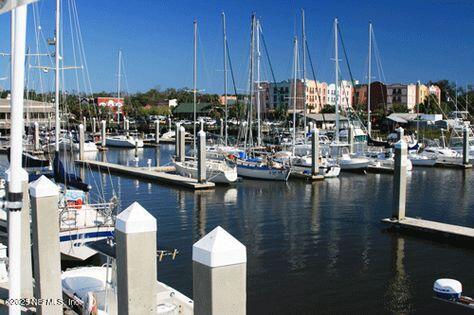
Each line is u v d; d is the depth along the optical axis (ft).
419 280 49.96
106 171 136.77
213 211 84.33
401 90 388.57
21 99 16.03
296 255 58.23
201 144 107.34
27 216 34.40
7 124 206.69
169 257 56.03
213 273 15.31
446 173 135.85
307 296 45.60
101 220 52.21
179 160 139.13
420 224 67.97
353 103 372.58
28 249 34.45
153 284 21.56
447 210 85.81
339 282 49.32
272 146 151.64
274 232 69.46
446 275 51.52
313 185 113.29
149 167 132.46
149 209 86.02
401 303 44.14
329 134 205.87
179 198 96.58
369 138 166.20
